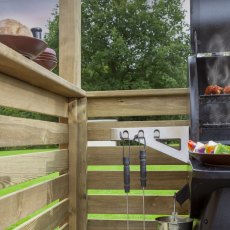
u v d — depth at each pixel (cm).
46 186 194
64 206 232
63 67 239
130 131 217
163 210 244
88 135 253
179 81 1422
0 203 137
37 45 153
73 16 239
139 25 1482
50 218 201
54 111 219
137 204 246
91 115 254
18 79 165
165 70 1416
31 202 171
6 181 146
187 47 1444
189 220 194
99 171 251
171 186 244
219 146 167
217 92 216
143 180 208
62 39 240
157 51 1425
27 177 168
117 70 1412
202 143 200
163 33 1499
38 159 184
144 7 1505
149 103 250
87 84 1415
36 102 188
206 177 146
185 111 246
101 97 253
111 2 1489
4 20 155
